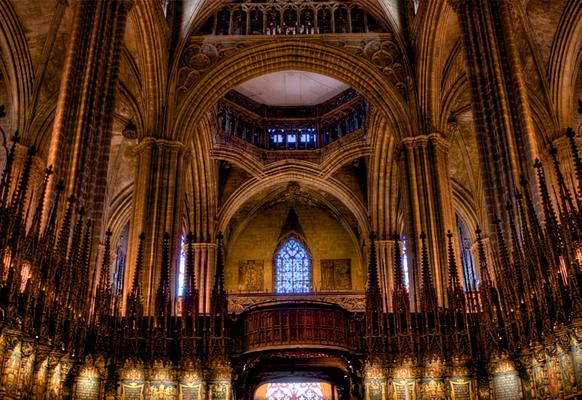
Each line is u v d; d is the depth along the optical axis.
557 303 15.01
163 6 32.38
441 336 20.81
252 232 49.41
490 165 20.75
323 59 33.59
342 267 48.09
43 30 30.17
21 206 14.20
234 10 35.28
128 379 20.17
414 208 29.53
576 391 14.95
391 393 20.78
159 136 30.64
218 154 43.00
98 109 21.28
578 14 28.94
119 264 42.69
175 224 29.52
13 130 30.42
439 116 31.52
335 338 21.44
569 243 14.66
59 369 16.95
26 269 14.72
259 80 43.72
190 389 20.66
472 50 22.41
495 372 19.55
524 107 20.50
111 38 22.55
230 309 42.28
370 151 43.28
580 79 32.47
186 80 32.62
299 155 45.31
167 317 21.41
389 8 33.97
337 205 48.84
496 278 18.69
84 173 20.06
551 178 30.12
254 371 24.31
